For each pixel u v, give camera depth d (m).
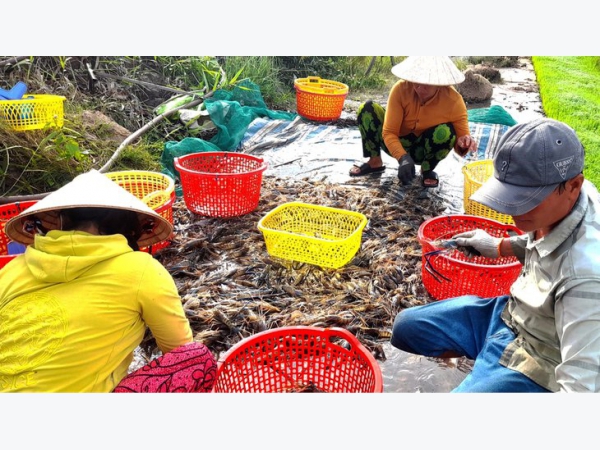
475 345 2.34
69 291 1.78
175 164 4.29
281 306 3.19
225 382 2.26
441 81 4.25
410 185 5.09
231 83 6.52
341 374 2.45
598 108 7.36
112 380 1.91
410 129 4.73
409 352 2.53
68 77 6.03
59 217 1.88
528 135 1.77
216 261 3.66
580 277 1.70
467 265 2.92
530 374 1.93
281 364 2.48
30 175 4.57
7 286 1.82
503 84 9.70
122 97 6.20
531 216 1.82
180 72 7.10
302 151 6.00
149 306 1.88
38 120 4.62
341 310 3.15
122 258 1.85
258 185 4.35
